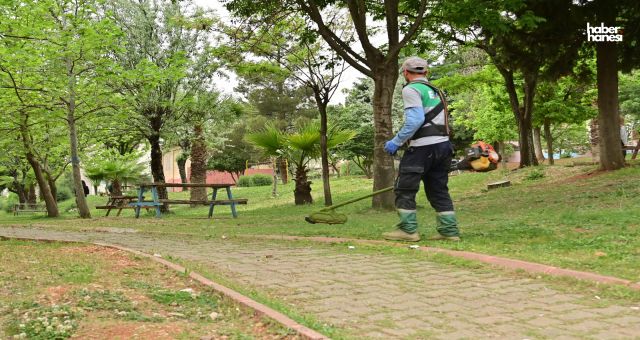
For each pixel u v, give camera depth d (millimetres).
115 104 16312
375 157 12172
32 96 15328
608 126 14773
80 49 13742
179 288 4293
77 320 3293
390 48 11961
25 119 16766
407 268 5062
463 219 9109
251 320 3420
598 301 3770
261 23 14133
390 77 11953
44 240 7824
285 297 4098
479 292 4117
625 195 9953
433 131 6238
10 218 21516
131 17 17578
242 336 3037
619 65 15938
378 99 12016
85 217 15836
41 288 4156
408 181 6371
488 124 25031
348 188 22594
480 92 26094
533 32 14453
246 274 4984
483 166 24719
